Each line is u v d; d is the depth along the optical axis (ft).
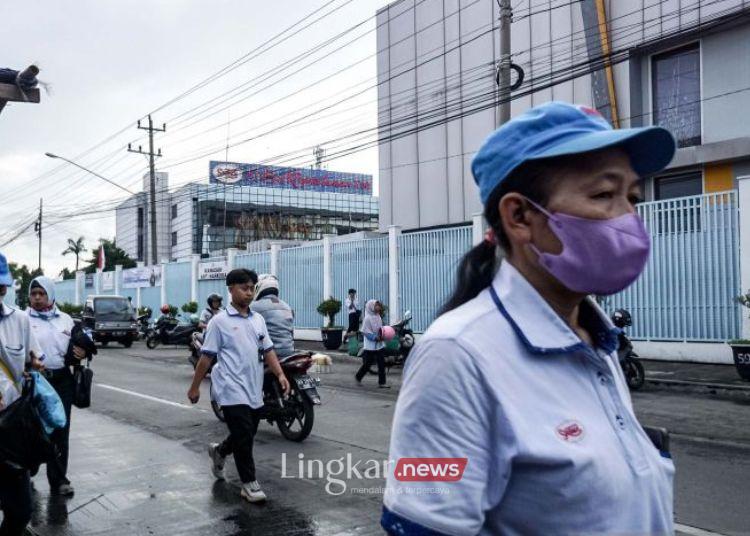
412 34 82.53
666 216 45.29
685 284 44.21
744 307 41.42
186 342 74.59
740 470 19.88
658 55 58.08
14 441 12.72
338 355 58.75
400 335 47.26
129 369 52.19
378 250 67.10
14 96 14.62
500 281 4.56
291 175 212.64
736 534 14.66
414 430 4.13
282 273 80.12
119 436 25.99
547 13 68.18
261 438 25.11
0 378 13.47
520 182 4.42
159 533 15.42
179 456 22.62
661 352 45.19
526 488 4.03
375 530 15.44
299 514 16.57
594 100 61.98
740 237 41.47
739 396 33.83
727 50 53.06
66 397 18.61
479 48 75.10
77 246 201.05
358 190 223.51
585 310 4.92
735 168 52.39
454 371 4.08
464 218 77.25
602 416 4.26
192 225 203.92
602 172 4.28
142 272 113.39
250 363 17.70
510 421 4.00
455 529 3.95
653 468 4.34
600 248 4.21
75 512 16.93
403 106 83.87
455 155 78.18
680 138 56.65
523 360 4.19
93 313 78.69
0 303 13.75
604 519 3.97
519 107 71.31
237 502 17.56
